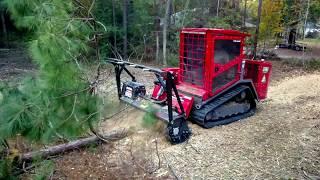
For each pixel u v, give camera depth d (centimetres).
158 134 505
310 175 379
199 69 567
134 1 1507
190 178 379
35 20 251
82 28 285
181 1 1619
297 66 1241
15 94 259
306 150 448
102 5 1384
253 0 1819
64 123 269
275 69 1184
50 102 255
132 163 420
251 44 1392
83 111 285
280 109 654
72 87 265
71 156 436
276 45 1599
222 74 573
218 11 1753
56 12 257
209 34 524
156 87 591
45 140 266
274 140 486
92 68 337
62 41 246
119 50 1455
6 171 284
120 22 1521
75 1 288
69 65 255
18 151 320
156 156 439
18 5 250
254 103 631
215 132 527
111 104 396
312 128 532
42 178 312
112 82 687
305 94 782
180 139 482
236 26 1648
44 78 248
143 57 1473
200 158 431
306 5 1449
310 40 1706
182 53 599
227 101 566
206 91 546
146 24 1524
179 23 1571
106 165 414
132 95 560
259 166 405
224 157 432
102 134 482
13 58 1176
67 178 379
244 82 598
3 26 1348
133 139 489
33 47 239
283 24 1501
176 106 540
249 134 514
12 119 244
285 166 403
